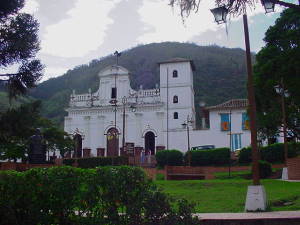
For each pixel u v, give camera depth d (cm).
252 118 1284
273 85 2723
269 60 2741
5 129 840
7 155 2378
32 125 911
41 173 799
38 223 783
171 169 3012
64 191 780
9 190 797
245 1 850
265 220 903
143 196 764
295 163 2264
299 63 2511
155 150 4909
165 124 5084
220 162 3644
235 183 2089
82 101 5488
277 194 1542
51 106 8256
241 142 4531
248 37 1339
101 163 3897
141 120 5191
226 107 4669
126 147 4488
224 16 862
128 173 779
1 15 895
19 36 902
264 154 3250
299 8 938
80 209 779
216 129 4694
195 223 775
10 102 937
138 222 755
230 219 904
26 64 930
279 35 2800
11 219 785
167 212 762
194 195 1681
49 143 4025
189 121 4566
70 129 5388
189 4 808
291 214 1003
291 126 2991
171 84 5219
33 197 789
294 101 2781
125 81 5409
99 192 772
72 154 5088
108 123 5291
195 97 7538
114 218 758
